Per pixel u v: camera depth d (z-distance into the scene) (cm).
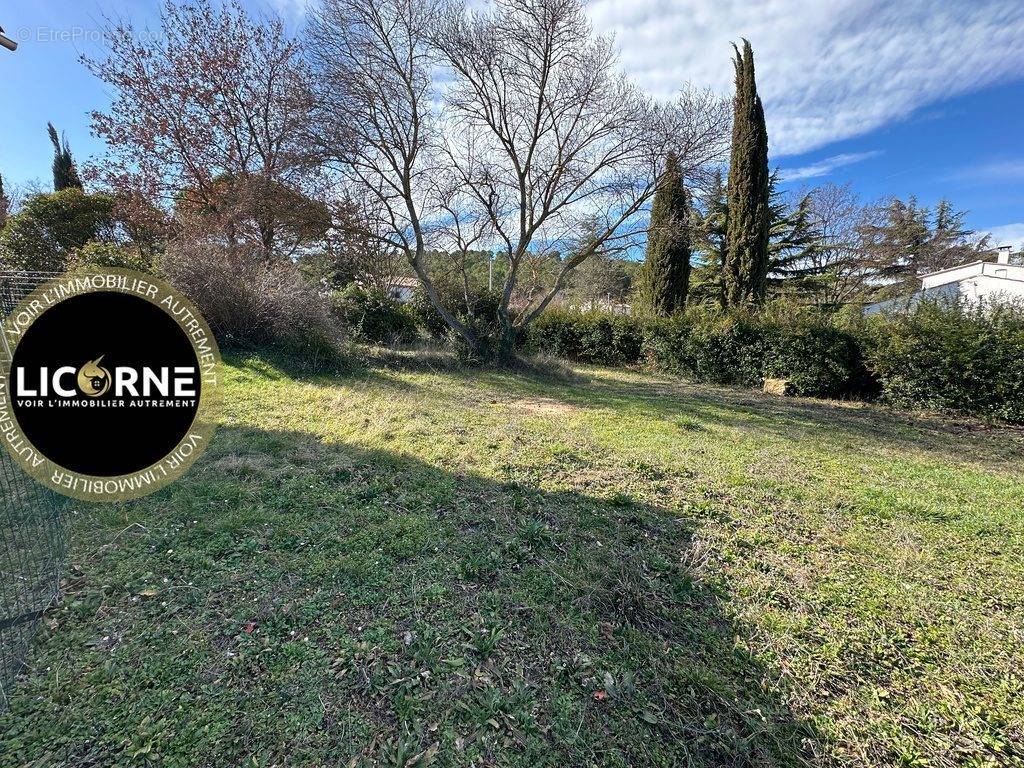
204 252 796
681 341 1078
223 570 224
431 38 863
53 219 1311
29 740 137
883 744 152
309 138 852
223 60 1102
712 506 324
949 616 216
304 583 217
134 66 1074
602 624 201
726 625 205
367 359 878
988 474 432
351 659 174
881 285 2336
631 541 273
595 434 507
